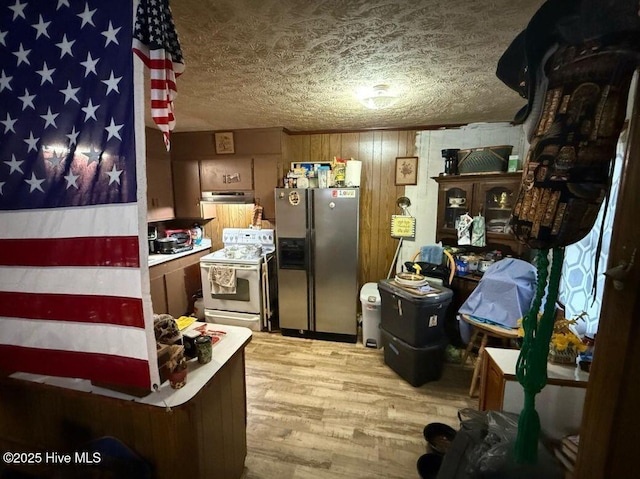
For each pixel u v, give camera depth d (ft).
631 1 1.90
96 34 3.10
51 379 3.98
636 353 2.06
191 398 3.61
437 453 5.54
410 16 3.97
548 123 2.30
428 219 10.96
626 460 2.16
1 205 3.56
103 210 3.23
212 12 3.85
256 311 10.95
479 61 5.36
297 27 4.23
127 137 3.08
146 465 3.91
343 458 5.78
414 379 7.89
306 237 10.15
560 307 6.88
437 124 10.29
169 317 4.54
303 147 11.61
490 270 7.80
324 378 8.32
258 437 6.28
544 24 2.27
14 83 3.39
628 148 2.07
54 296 3.49
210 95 7.14
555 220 2.30
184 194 11.81
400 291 8.14
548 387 4.80
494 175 8.48
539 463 3.53
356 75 5.97
